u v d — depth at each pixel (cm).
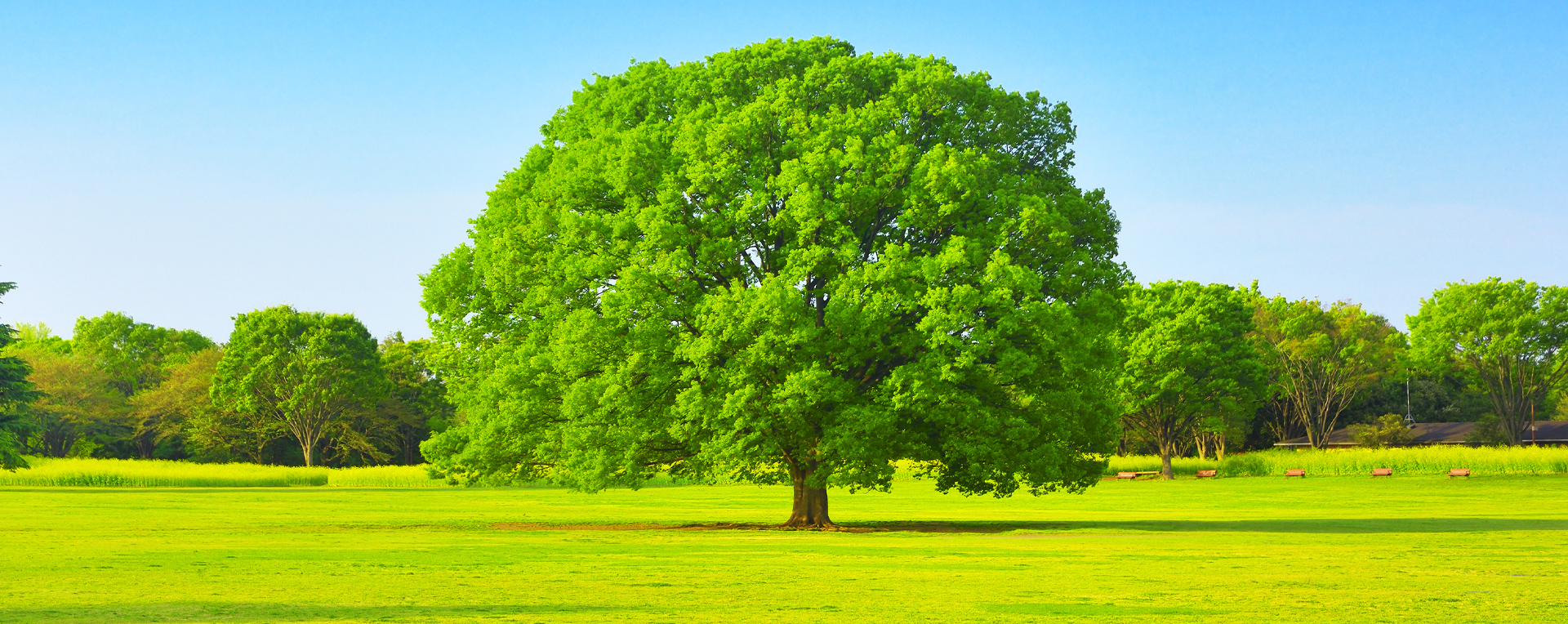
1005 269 2395
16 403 6412
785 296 2359
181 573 1466
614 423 2577
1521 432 8494
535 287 2759
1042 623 1012
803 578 1414
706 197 2642
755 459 2556
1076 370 2741
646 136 2700
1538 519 3056
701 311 2461
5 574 1455
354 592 1244
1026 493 5538
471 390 3094
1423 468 6881
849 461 2434
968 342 2433
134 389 11462
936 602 1159
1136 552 1852
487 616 1046
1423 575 1434
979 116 2816
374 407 9938
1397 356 9062
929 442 2664
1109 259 2914
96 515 3366
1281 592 1246
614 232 2600
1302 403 9419
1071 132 3000
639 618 1034
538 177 2909
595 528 2783
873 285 2486
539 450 2753
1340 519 3077
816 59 2920
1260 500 4656
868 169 2544
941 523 3006
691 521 3219
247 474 7000
